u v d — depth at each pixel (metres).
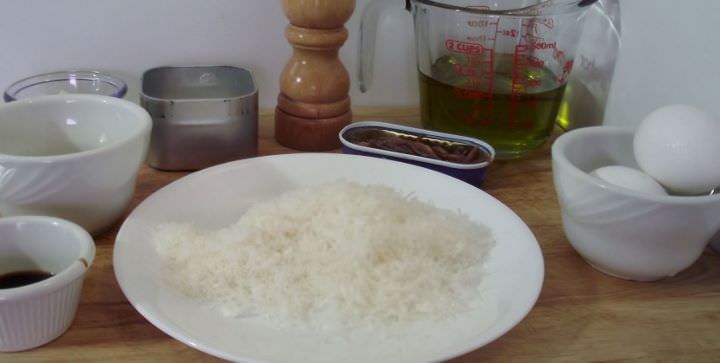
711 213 0.36
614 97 0.56
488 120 0.52
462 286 0.38
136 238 0.38
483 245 0.41
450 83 0.53
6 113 0.42
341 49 0.61
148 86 0.54
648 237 0.38
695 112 0.39
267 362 0.30
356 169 0.48
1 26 0.54
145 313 0.33
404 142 0.52
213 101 0.49
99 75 0.55
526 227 0.41
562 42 0.52
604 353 0.35
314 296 0.37
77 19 0.55
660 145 0.39
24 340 0.33
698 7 0.45
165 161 0.51
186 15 0.57
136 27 0.56
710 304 0.39
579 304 0.39
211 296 0.37
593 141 0.44
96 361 0.34
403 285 0.37
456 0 0.58
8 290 0.31
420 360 0.31
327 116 0.54
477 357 0.35
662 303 0.39
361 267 0.38
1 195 0.38
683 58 0.47
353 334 0.35
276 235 0.40
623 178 0.39
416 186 0.47
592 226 0.39
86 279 0.39
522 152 0.55
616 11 0.54
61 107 0.44
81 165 0.38
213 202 0.44
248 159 0.47
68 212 0.40
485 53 0.52
